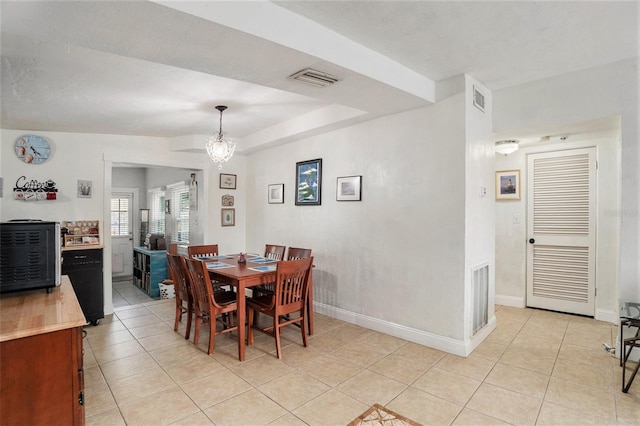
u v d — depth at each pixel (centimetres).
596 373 258
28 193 383
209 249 451
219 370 268
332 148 405
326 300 412
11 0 144
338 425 198
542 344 316
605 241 381
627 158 272
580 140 397
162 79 271
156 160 480
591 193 393
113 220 734
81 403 157
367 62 243
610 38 232
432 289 310
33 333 134
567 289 411
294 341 328
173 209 649
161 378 255
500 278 458
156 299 532
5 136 378
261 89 304
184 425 199
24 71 244
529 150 436
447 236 300
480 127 317
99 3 148
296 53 205
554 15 202
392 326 340
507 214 452
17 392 133
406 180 330
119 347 314
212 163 531
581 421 200
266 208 514
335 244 401
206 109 361
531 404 218
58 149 406
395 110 328
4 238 176
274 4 191
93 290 381
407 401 222
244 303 293
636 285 271
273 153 500
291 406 218
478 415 206
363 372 263
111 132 433
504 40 234
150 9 154
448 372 262
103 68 245
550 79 306
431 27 216
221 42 190
